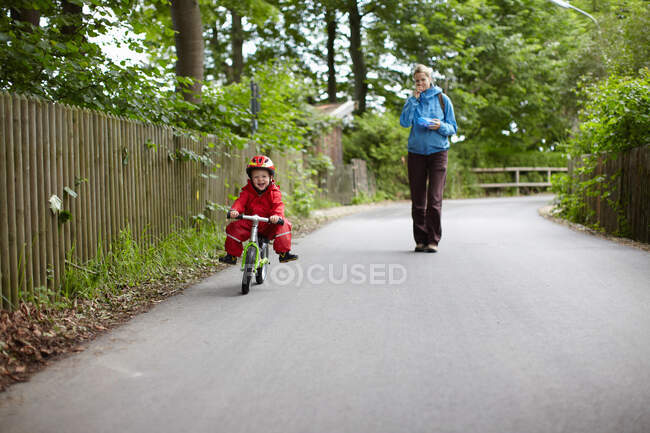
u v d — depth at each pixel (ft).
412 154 25.12
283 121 42.68
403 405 8.99
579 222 37.29
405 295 16.47
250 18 63.72
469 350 11.51
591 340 11.93
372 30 84.43
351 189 70.54
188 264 22.18
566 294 16.08
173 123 26.68
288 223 18.34
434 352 11.45
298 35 97.45
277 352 11.68
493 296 16.05
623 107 27.81
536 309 14.52
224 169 30.86
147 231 22.02
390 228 36.09
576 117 81.92
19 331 12.45
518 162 94.73
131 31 21.26
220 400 9.32
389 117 81.66
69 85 18.60
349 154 81.05
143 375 10.54
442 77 81.10
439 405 8.96
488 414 8.60
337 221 42.57
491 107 87.66
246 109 31.37
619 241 27.63
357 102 83.05
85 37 20.48
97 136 18.20
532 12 91.91
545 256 22.77
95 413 8.91
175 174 24.76
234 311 15.16
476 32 81.92
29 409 9.09
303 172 48.83
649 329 12.62
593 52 60.08
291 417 8.64
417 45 80.94
